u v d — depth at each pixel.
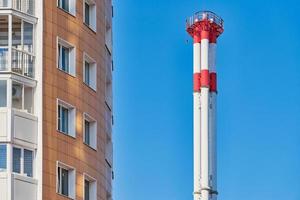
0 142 53.88
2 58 55.25
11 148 53.91
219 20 135.88
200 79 132.88
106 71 65.44
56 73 57.88
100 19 64.25
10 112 54.28
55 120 57.03
